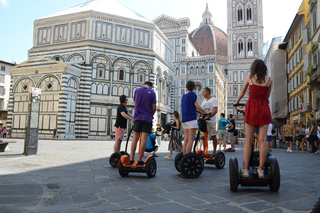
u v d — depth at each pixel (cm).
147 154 1290
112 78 3622
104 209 349
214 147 823
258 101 455
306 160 1054
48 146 1622
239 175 461
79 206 364
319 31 2348
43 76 3297
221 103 8181
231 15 8300
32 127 1056
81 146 1752
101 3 4062
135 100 630
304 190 464
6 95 5784
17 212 334
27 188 468
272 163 448
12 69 3478
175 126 1091
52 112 3203
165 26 7625
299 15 2977
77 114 3397
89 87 3475
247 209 347
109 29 3706
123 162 602
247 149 463
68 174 634
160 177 606
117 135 813
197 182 543
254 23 8069
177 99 7156
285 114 3706
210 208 352
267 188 483
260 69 455
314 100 2553
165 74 4434
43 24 3856
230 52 8106
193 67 7131
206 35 12950
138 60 3791
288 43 3712
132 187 490
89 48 3528
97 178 587
